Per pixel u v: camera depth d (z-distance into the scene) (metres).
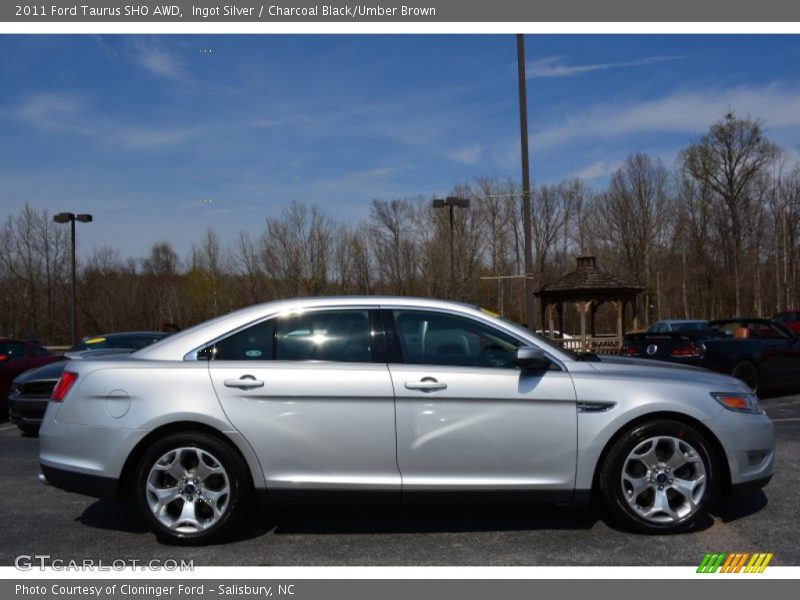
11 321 46.19
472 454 4.52
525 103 17.64
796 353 12.31
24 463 7.57
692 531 4.73
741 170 50.06
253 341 4.74
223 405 4.52
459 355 4.71
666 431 4.59
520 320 45.72
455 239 41.31
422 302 4.84
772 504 5.33
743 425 4.68
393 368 4.59
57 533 4.94
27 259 45.94
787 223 49.56
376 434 4.52
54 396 4.80
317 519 5.14
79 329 47.19
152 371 4.61
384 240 43.59
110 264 49.38
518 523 4.98
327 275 43.31
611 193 51.09
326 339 4.73
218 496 4.55
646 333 12.22
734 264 49.97
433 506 5.42
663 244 51.66
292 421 4.52
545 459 4.54
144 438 4.55
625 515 4.59
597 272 20.30
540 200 50.38
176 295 45.84
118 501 4.62
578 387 4.58
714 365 11.60
